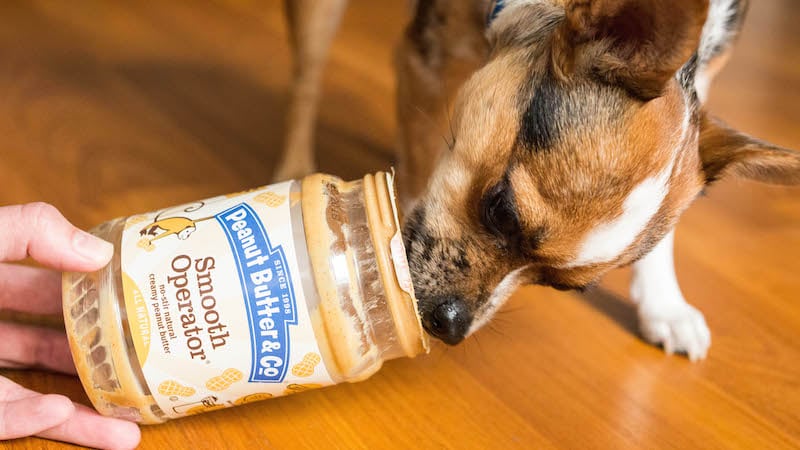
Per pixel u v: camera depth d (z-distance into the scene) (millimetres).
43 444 479
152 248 457
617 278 659
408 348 468
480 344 584
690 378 583
